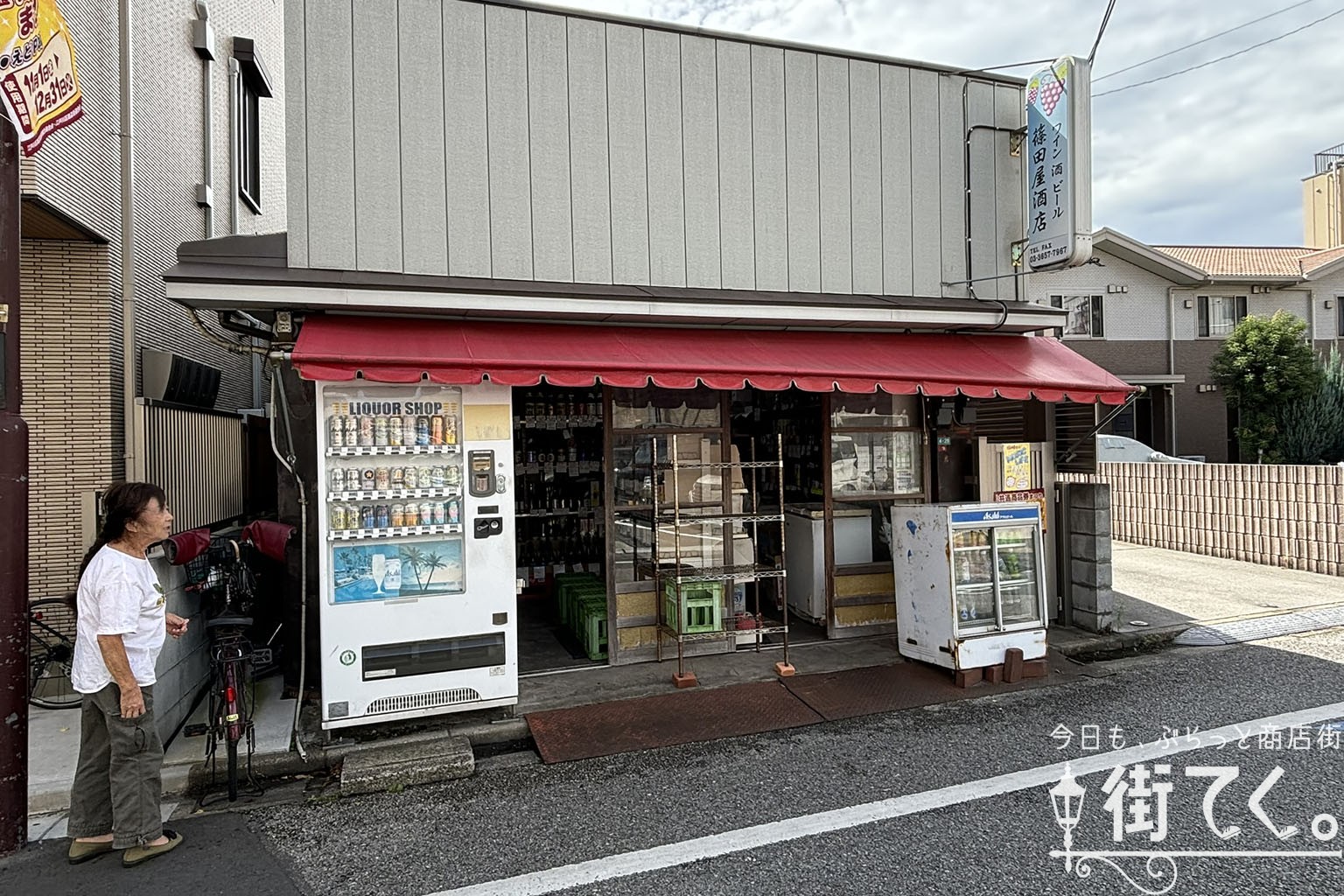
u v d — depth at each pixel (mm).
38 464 5906
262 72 10266
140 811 3461
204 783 4340
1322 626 7105
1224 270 21016
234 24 9742
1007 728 4871
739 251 6039
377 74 5137
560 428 8125
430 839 3648
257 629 6219
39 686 5605
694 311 5555
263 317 5578
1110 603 6895
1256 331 18016
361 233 5094
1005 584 5898
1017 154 6852
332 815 3932
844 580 6805
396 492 4840
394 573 4879
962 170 6762
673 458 5977
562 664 6180
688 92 5906
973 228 6762
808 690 5539
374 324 5027
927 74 6637
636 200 5754
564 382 4867
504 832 3699
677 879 3246
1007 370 6172
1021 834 3562
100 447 6023
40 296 5961
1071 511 7129
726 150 6012
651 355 5277
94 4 5945
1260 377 18000
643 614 6219
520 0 5430
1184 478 11094
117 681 3369
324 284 4750
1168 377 19156
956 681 5637
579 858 3441
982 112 6824
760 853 3441
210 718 4332
